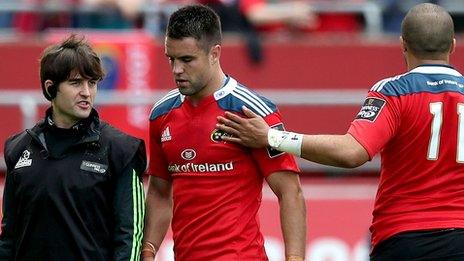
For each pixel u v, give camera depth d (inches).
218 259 835.4
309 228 1393.9
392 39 1616.6
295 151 823.1
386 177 855.7
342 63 1573.6
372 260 869.2
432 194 840.9
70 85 805.2
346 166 820.0
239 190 840.3
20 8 1632.6
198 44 817.5
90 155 815.7
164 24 1620.3
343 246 1385.3
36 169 813.9
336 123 1546.5
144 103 1435.8
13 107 1508.4
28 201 813.2
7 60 1542.8
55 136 818.8
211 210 839.1
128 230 817.5
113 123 1461.6
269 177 840.9
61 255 808.9
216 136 835.4
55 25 1636.3
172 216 885.2
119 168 818.2
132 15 1622.8
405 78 849.5
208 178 839.7
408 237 839.7
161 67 1531.7
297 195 844.0
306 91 1539.1
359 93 1473.9
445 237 834.2
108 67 1520.7
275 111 845.2
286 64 1571.1
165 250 1299.2
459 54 1594.5
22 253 820.6
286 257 837.2
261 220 1370.6
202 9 826.8
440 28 852.6
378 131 824.9
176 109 848.3
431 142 839.7
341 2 1734.7
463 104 841.5
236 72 1569.9
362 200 1409.9
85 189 809.5
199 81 824.3
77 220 810.2
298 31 1649.9
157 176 883.4
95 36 1555.1
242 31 1584.6
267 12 1617.9
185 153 843.4
